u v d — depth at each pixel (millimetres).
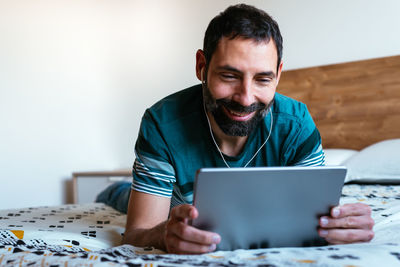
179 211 791
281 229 823
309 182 783
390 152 2250
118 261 718
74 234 1232
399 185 2168
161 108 1146
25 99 3203
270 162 1153
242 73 926
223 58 927
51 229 1328
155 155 1099
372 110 2752
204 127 1104
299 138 1141
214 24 963
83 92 3523
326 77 2895
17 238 1158
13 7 3172
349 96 2824
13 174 3121
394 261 659
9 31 3148
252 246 835
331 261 647
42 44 3309
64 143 3398
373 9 2754
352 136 2818
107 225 1474
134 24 3572
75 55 3486
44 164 3283
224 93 952
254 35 912
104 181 3146
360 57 2805
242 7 962
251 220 794
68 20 3457
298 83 2990
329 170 782
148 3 3521
